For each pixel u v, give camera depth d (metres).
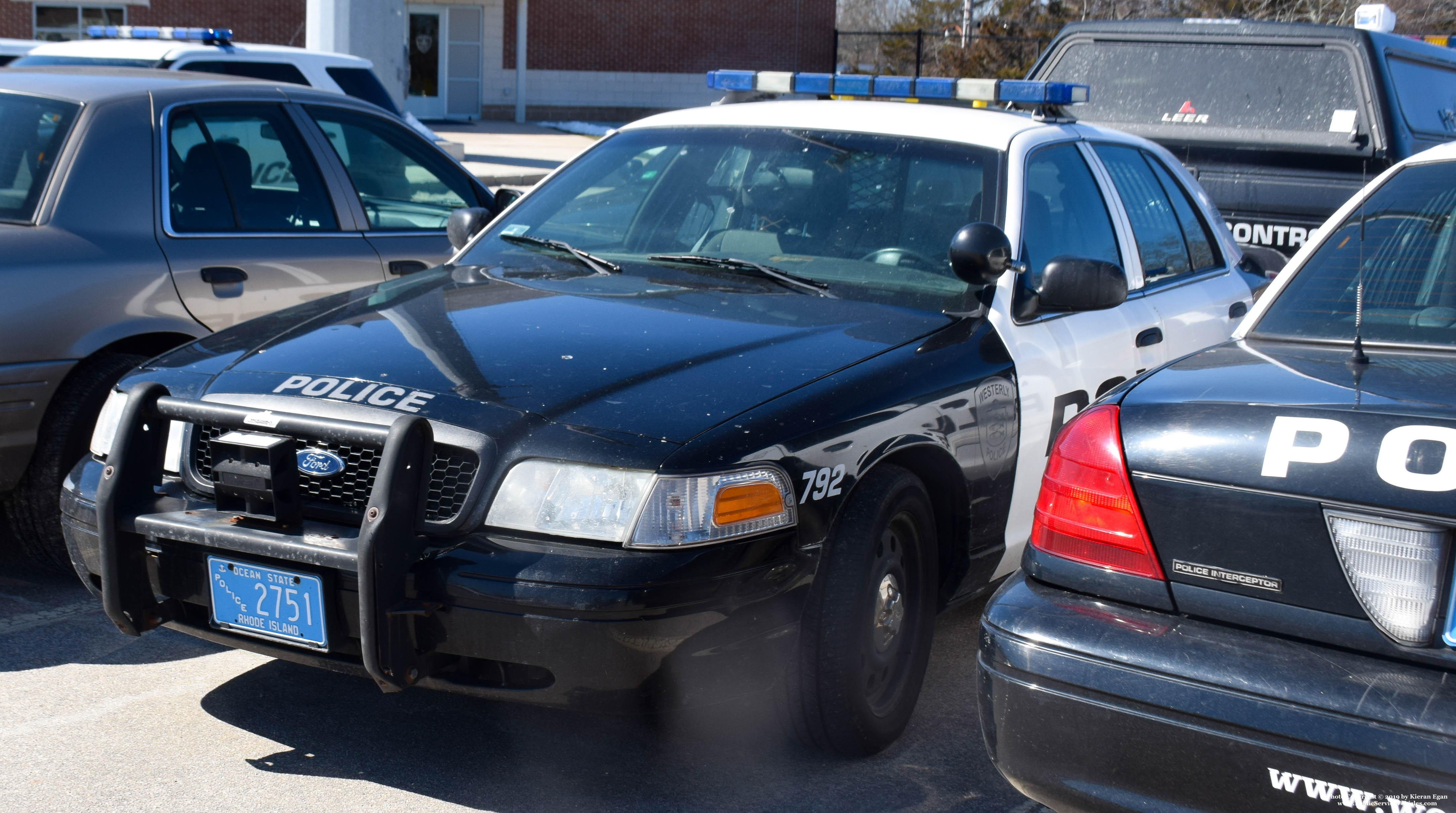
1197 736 2.25
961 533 3.63
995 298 3.78
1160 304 4.53
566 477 2.85
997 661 2.50
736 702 3.04
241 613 3.02
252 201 4.90
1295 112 8.30
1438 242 3.00
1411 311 2.90
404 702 3.67
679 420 2.95
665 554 2.79
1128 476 2.46
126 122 4.59
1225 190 8.05
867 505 3.19
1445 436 2.19
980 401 3.54
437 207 5.69
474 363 3.17
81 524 3.30
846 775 3.33
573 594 2.74
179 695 3.68
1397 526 2.19
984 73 24.47
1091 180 4.42
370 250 5.23
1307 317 2.98
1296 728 2.17
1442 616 2.15
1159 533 2.42
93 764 3.26
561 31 30.36
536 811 3.11
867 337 3.50
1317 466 2.27
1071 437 2.56
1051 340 3.90
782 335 3.43
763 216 4.14
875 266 3.92
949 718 3.69
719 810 3.14
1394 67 8.20
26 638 4.04
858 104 4.53
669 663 2.80
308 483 3.06
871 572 3.20
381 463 2.80
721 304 3.66
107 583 3.10
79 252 4.28
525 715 3.62
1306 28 8.23
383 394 3.04
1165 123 8.66
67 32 25.91
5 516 5.12
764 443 2.96
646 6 30.84
